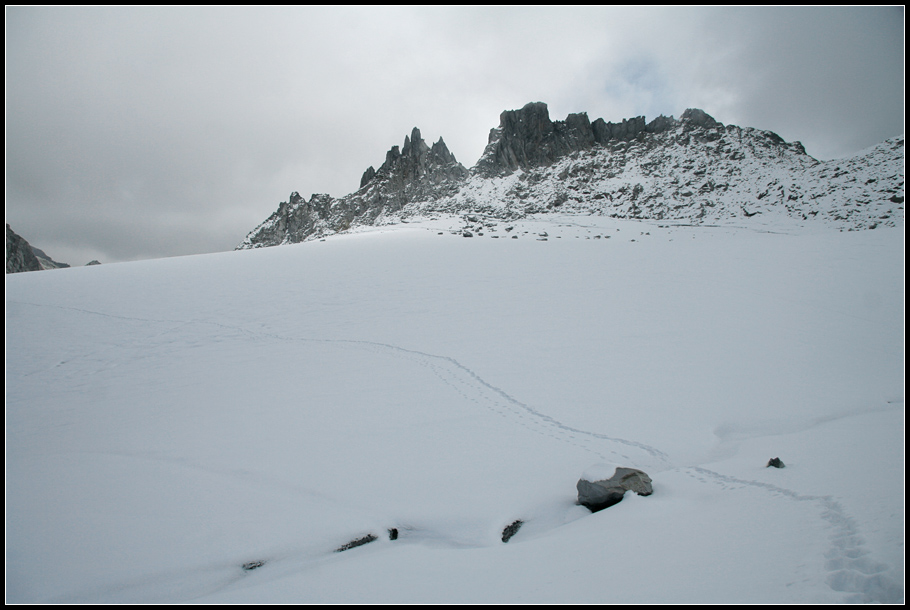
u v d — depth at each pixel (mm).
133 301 25641
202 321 21547
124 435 10141
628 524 5777
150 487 7652
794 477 6480
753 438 9336
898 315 17750
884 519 4453
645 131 151875
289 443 9516
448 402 11680
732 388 12172
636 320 18484
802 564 3932
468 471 8328
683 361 14148
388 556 5711
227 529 6430
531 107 152375
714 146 138750
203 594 5027
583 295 23000
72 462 8688
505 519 6832
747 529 4965
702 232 81375
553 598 4051
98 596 5016
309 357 16000
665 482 7324
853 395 11469
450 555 5605
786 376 12898
